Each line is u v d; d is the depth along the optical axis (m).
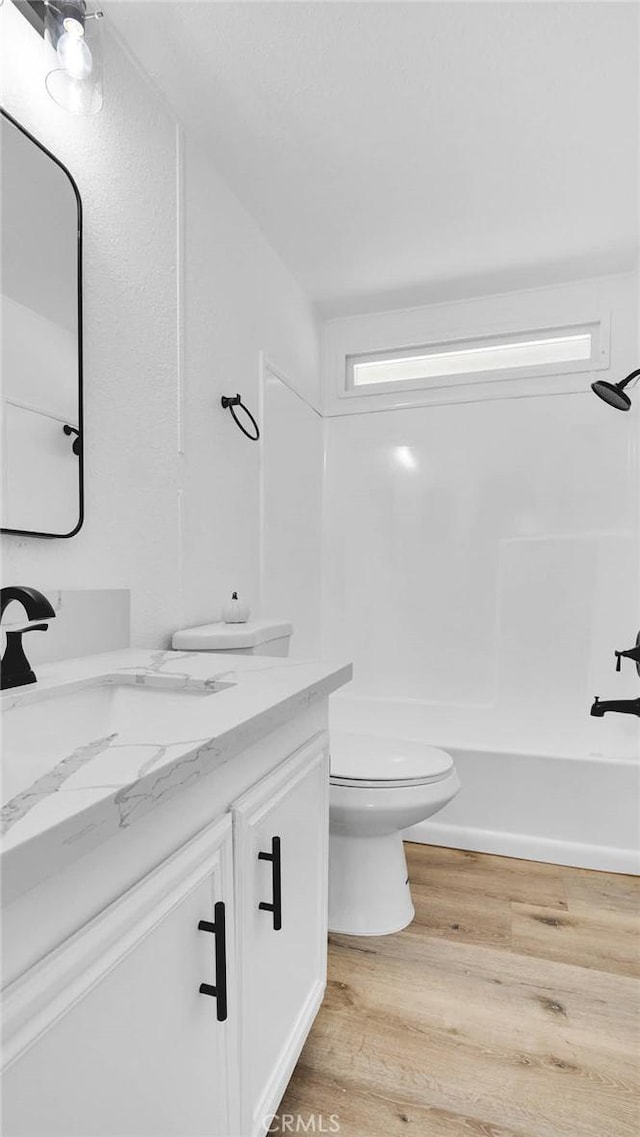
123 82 1.39
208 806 0.73
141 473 1.45
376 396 2.92
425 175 1.88
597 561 2.59
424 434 2.85
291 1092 1.14
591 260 2.42
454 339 2.77
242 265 2.04
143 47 1.40
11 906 0.44
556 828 2.04
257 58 1.43
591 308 2.58
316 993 1.17
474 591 2.76
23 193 1.07
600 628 2.57
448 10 1.31
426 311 2.82
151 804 0.55
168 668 1.10
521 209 2.07
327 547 3.00
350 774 1.58
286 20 1.33
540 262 2.44
